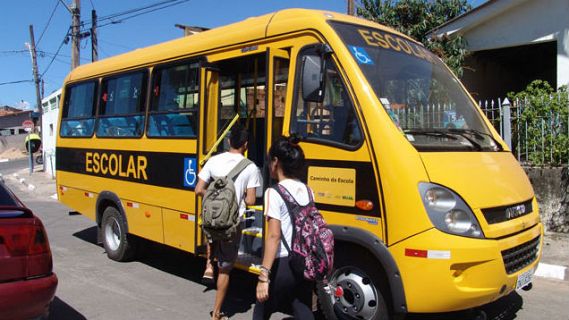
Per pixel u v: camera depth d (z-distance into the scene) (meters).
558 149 7.80
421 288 3.89
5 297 3.79
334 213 4.43
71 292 6.08
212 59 5.75
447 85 5.30
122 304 5.65
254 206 5.50
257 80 6.42
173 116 6.25
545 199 7.78
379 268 4.25
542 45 11.92
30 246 4.02
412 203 3.94
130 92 7.16
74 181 8.43
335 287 4.54
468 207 3.99
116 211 7.41
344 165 4.38
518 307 5.38
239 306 5.58
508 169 4.71
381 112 4.25
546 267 6.36
